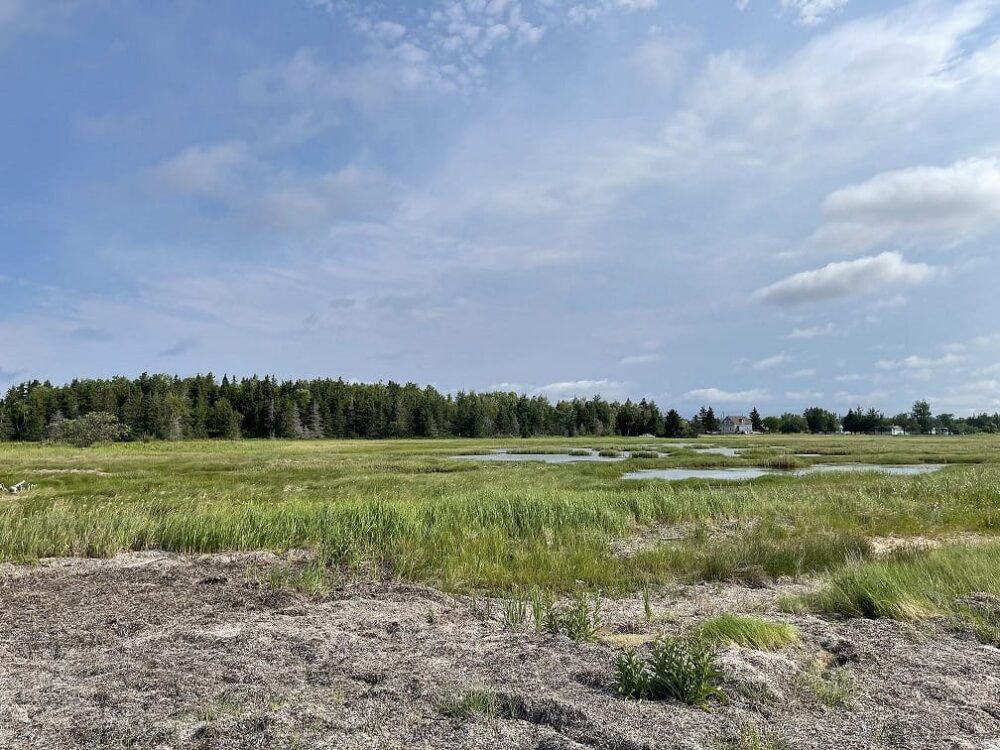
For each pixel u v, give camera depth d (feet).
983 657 16.47
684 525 46.62
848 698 13.60
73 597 24.02
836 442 255.50
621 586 27.22
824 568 30.76
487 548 34.42
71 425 231.50
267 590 25.22
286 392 436.35
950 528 42.98
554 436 437.99
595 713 12.64
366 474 99.09
